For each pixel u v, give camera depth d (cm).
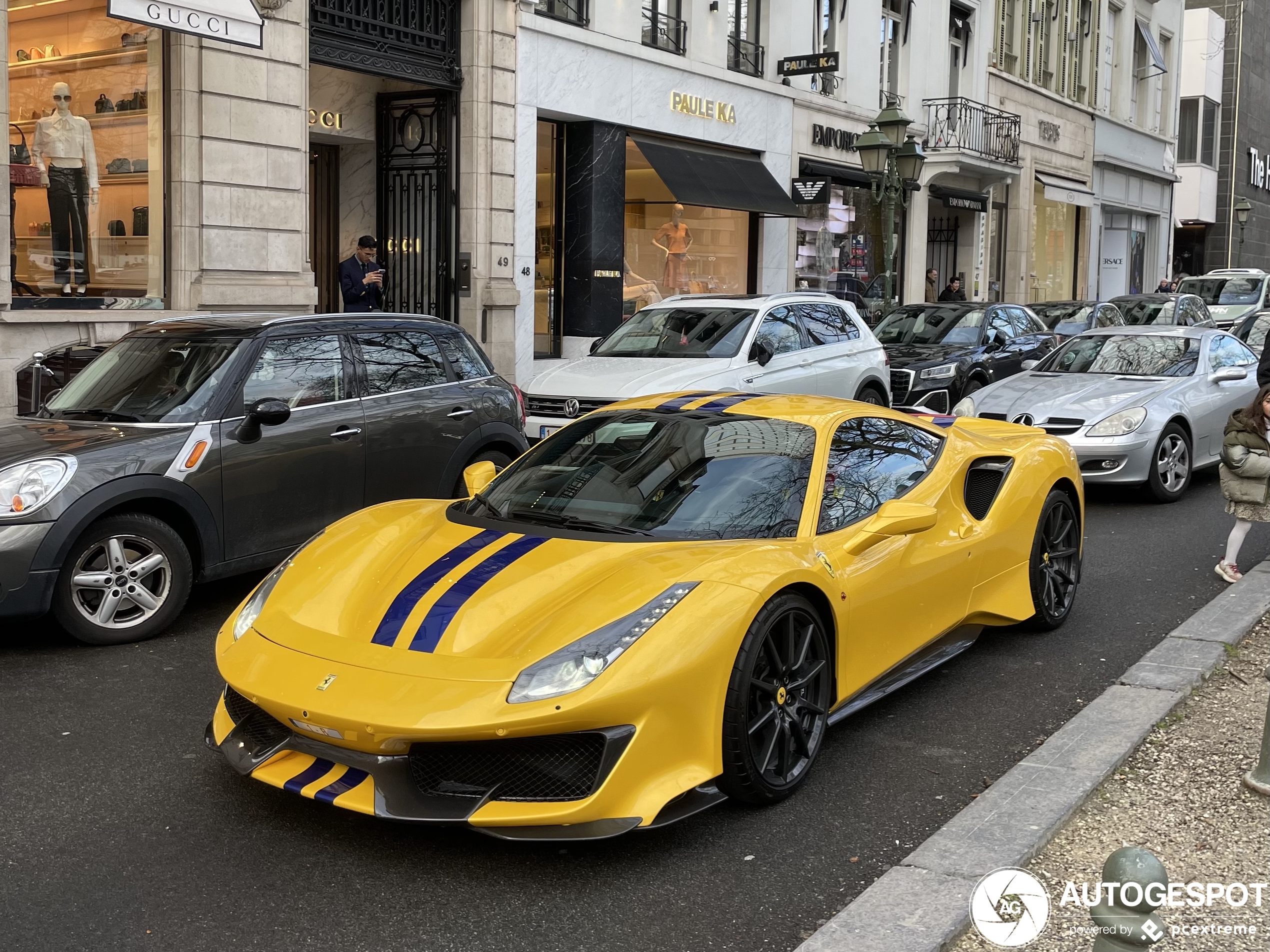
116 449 589
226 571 638
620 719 351
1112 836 375
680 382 1003
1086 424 988
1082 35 3500
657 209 1898
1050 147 3300
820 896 348
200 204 1209
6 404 1052
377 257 1597
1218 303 2905
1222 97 4906
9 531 548
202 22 1048
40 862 366
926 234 2675
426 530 465
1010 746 468
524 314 1627
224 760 449
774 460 471
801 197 2141
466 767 358
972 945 310
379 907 340
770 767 404
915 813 406
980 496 569
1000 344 1534
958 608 527
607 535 438
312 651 382
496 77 1538
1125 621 648
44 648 591
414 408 744
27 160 1085
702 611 377
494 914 337
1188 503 1026
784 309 1161
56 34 1099
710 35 1975
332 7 1359
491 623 377
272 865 365
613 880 357
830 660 436
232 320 702
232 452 632
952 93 2805
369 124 1569
